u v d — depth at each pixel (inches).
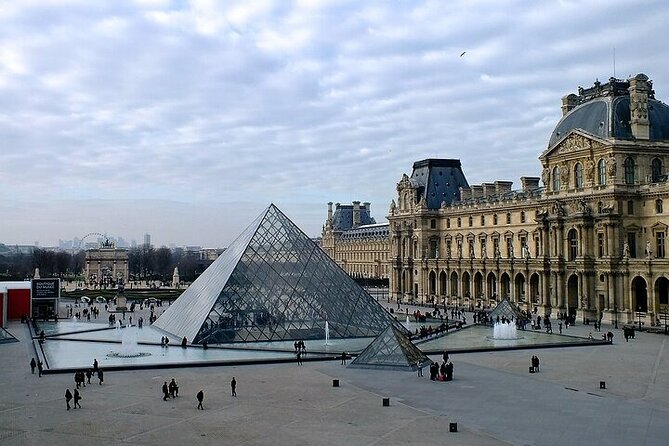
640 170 6141.7
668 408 2578.7
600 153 6205.7
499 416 2437.3
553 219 6663.4
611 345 4505.4
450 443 2075.5
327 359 3826.3
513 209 7691.9
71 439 2150.6
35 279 6747.1
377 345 3607.3
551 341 4645.7
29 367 3634.4
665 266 5516.7
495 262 7682.1
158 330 5364.2
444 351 4033.0
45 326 5841.5
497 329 4921.3
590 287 6259.8
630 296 5895.7
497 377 3253.0
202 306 4714.6
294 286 4758.9
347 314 4768.7
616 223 6053.2
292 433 2204.7
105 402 2699.3
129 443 2106.3
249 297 4596.5
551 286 6811.0
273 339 4458.7
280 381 3157.0
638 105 6186.0
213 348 4220.0
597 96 6653.5
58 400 2743.6
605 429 2251.5
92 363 3666.3
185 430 2251.5
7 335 4936.0
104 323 6072.8
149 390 2947.8
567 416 2436.0
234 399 2746.1
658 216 5944.9
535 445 2063.2
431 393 2859.3
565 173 6668.3
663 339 4867.1
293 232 5187.0
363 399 2736.2
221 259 5295.3
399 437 2146.9
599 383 3061.0
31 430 2262.6
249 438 2149.4
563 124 6845.5
